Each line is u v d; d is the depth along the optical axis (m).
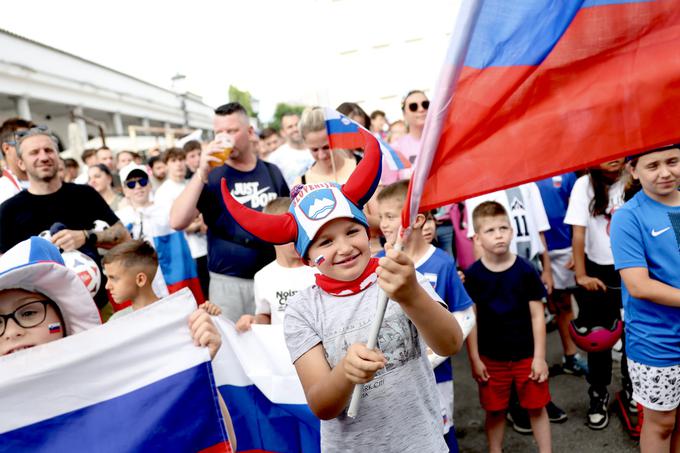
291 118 6.43
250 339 2.49
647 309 2.51
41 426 1.62
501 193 4.09
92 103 26.69
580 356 4.31
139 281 2.91
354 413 1.54
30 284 1.70
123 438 1.67
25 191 3.53
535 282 3.06
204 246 5.89
